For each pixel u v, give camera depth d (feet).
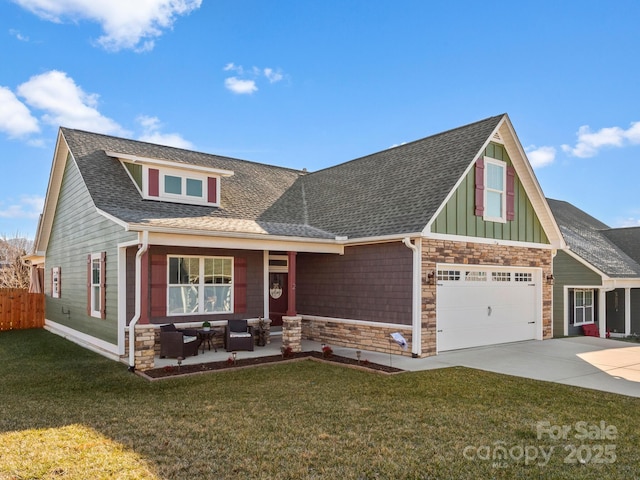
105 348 39.63
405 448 17.70
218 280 43.50
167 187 43.78
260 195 53.98
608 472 15.81
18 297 62.44
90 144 47.78
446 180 40.83
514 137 45.42
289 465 16.06
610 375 31.24
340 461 16.43
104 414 22.00
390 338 39.83
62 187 55.11
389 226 40.14
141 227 31.89
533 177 47.21
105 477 14.89
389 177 49.08
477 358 37.40
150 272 39.27
